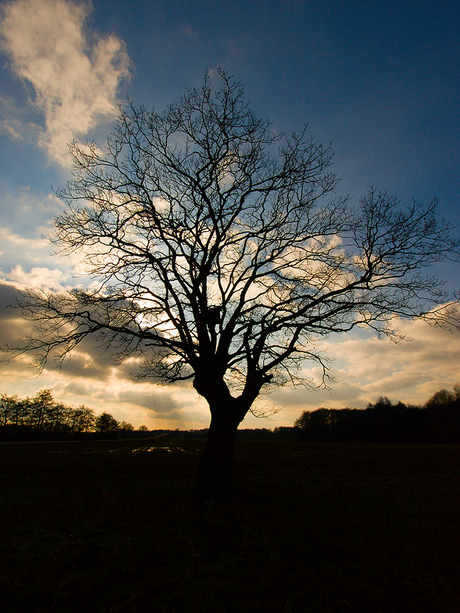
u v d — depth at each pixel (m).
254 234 12.38
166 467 19.69
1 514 8.52
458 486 14.20
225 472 10.61
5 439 80.81
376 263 11.37
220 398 11.12
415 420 80.88
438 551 6.21
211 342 11.83
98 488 12.27
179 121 12.09
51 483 13.95
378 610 4.39
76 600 4.46
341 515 8.85
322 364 12.54
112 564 5.54
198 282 11.71
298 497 11.14
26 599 4.46
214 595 4.68
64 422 91.25
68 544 6.48
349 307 11.41
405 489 13.17
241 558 5.88
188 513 8.52
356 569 5.46
